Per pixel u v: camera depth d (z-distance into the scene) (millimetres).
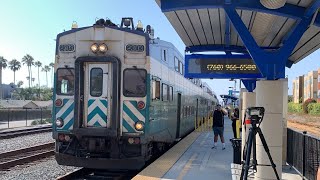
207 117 32281
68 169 12453
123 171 12258
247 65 12547
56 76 11117
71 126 10883
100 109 10797
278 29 10375
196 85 26141
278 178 7281
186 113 20266
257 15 9133
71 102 10922
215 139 15852
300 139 9203
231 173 10078
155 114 11711
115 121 10617
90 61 10797
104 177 11008
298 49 12320
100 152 10797
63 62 11102
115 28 10906
